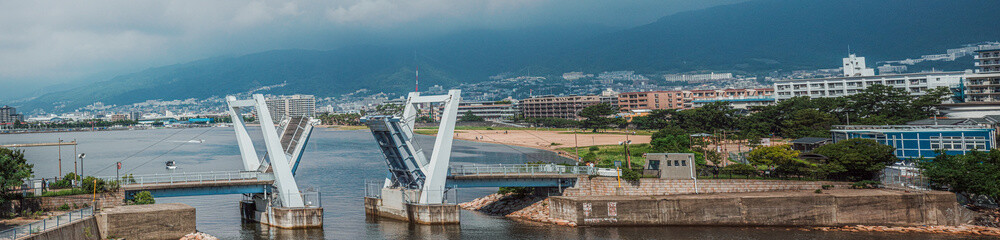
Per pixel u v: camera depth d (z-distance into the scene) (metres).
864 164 102.56
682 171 100.38
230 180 94.12
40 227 68.62
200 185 91.31
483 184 101.19
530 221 96.94
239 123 100.06
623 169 102.50
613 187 100.94
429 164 96.19
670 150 163.12
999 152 99.88
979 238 83.38
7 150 86.94
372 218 101.62
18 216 77.69
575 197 96.31
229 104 99.69
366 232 90.00
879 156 103.69
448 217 94.25
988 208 94.50
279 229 91.88
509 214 103.38
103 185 85.50
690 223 91.38
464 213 106.25
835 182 99.69
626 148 187.62
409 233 89.25
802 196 90.75
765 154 117.88
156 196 89.69
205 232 90.19
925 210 90.25
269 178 95.44
